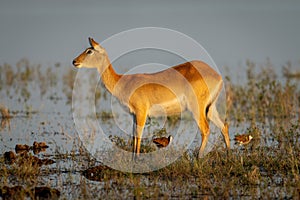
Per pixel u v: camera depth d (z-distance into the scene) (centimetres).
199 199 2114
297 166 2384
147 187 2252
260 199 2091
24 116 3778
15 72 5688
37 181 2342
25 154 2698
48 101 4338
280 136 3030
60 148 2931
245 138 2886
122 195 2161
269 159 2536
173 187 2255
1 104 3919
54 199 2123
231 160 2534
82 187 2248
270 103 3894
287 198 2086
